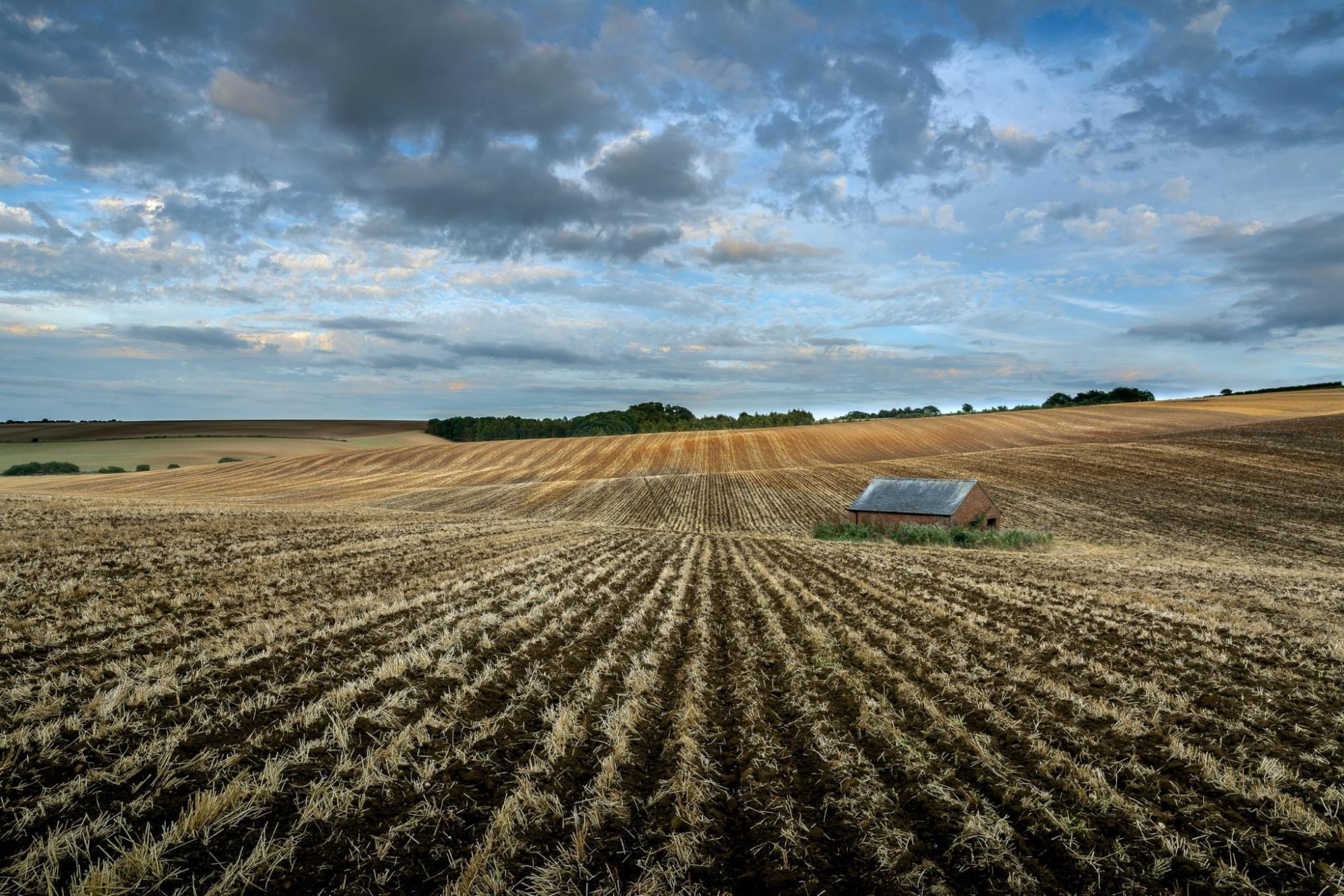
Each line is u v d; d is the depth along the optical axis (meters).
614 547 27.23
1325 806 6.09
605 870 4.89
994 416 103.88
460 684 8.84
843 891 4.75
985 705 8.48
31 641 9.38
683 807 5.77
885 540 37.41
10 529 18.75
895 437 91.25
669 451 87.44
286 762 6.16
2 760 5.83
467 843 5.18
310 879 4.67
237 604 12.54
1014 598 16.80
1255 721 8.34
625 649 11.23
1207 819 5.77
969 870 5.03
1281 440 64.69
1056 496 51.59
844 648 11.62
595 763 6.67
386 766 6.29
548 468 81.50
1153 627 13.91
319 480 77.69
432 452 93.19
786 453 84.25
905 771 6.57
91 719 6.78
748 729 7.66
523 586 16.41
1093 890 4.80
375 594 14.25
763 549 28.91
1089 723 8.11
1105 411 104.31
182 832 4.96
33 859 4.49
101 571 14.29
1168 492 50.31
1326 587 21.19
